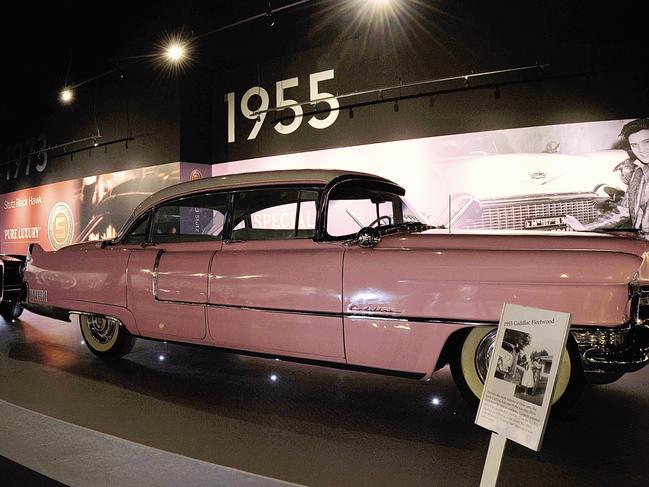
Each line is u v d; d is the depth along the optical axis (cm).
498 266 320
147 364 507
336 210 395
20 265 781
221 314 412
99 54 1261
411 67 937
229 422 345
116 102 1298
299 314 375
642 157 798
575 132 833
